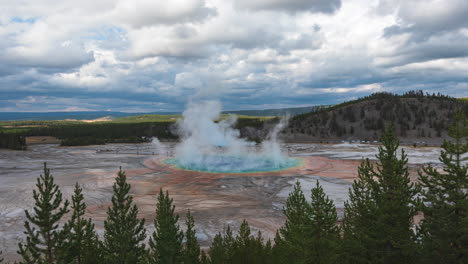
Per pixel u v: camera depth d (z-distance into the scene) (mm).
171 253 18875
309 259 14922
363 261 15891
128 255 18422
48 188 16406
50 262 16469
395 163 15938
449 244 14797
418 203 15852
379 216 15609
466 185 15117
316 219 15195
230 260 17812
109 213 19156
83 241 19781
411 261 15383
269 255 17453
